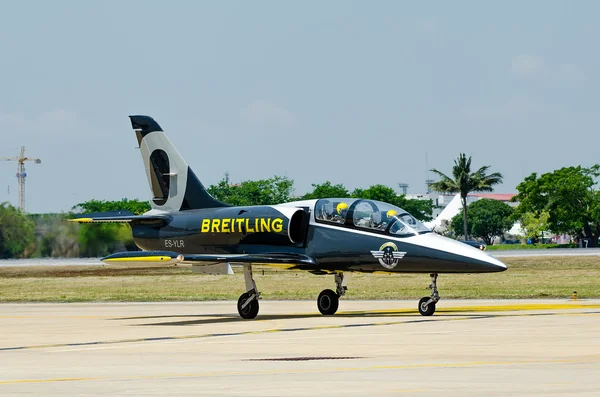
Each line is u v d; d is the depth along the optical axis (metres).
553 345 63.03
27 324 95.81
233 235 108.25
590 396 40.91
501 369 50.53
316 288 169.50
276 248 105.50
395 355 58.91
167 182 119.06
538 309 103.50
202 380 48.72
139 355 63.25
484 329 76.81
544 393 41.91
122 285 188.88
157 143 120.25
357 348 64.00
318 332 78.81
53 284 196.62
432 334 73.38
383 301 128.88
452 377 47.69
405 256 97.19
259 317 102.69
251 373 51.28
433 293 96.94
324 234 102.81
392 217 99.88
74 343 73.94
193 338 76.44
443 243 96.50
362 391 43.47
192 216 114.00
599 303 114.19
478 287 158.88
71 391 45.56
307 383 46.50
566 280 176.25
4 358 62.78
